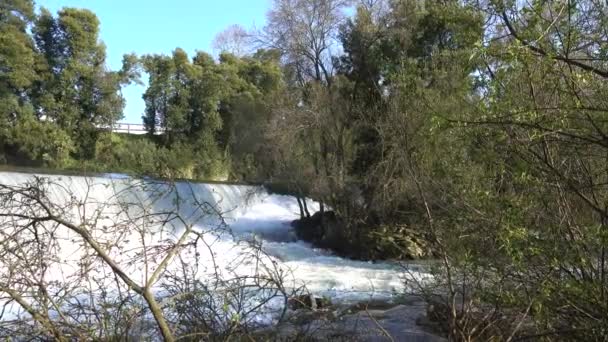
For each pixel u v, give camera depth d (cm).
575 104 380
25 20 4169
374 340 788
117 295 466
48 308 410
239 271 618
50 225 463
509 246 408
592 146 416
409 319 917
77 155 4162
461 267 496
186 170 4366
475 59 412
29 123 3762
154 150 4169
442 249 507
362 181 2353
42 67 4119
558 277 433
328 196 2581
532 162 420
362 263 2178
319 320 580
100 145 4200
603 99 390
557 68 391
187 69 5103
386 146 1797
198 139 4941
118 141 4428
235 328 457
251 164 4247
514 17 407
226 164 4666
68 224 386
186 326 452
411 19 2266
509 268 459
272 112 3044
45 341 405
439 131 439
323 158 2669
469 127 416
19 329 405
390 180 1720
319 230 2816
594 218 432
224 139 5166
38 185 482
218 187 3269
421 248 750
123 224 455
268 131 2975
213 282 510
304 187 2888
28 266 388
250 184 3662
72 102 4262
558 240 417
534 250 406
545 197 430
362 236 2298
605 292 397
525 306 453
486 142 434
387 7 2505
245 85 5447
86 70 4262
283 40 2889
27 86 4012
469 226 485
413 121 521
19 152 3788
